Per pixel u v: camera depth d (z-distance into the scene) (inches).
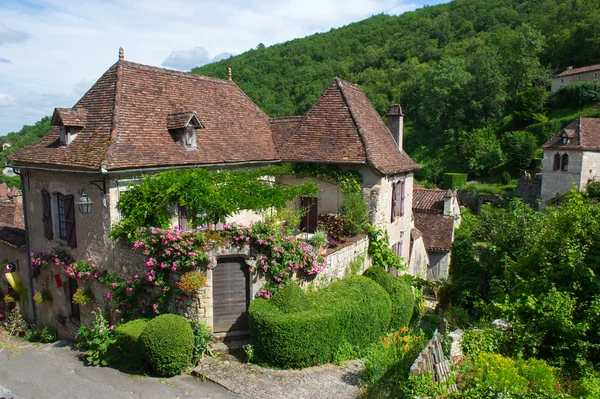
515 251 583.5
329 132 648.4
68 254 536.7
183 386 374.3
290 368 408.8
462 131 2337.6
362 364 428.5
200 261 426.3
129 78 551.5
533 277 437.7
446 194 1029.8
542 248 442.3
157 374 398.6
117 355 447.5
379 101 2583.7
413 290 660.1
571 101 2229.3
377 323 477.1
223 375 389.7
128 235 452.8
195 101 621.3
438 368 307.1
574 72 2367.1
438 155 2313.0
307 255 464.8
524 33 2573.8
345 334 444.1
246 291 457.7
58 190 533.6
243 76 2166.6
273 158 636.1
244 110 706.2
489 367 315.9
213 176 497.0
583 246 413.4
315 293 478.9
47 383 388.2
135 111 523.5
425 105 2470.5
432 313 629.0
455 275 645.9
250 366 409.1
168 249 422.0
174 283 438.0
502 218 622.5
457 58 2573.8
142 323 430.6
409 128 2605.8
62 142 519.2
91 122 513.3
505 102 2437.3
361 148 612.7
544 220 507.5
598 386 332.2
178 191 451.8
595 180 1417.3
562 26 2915.8
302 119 687.7
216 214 465.4
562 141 1507.1
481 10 3550.7
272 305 426.3
